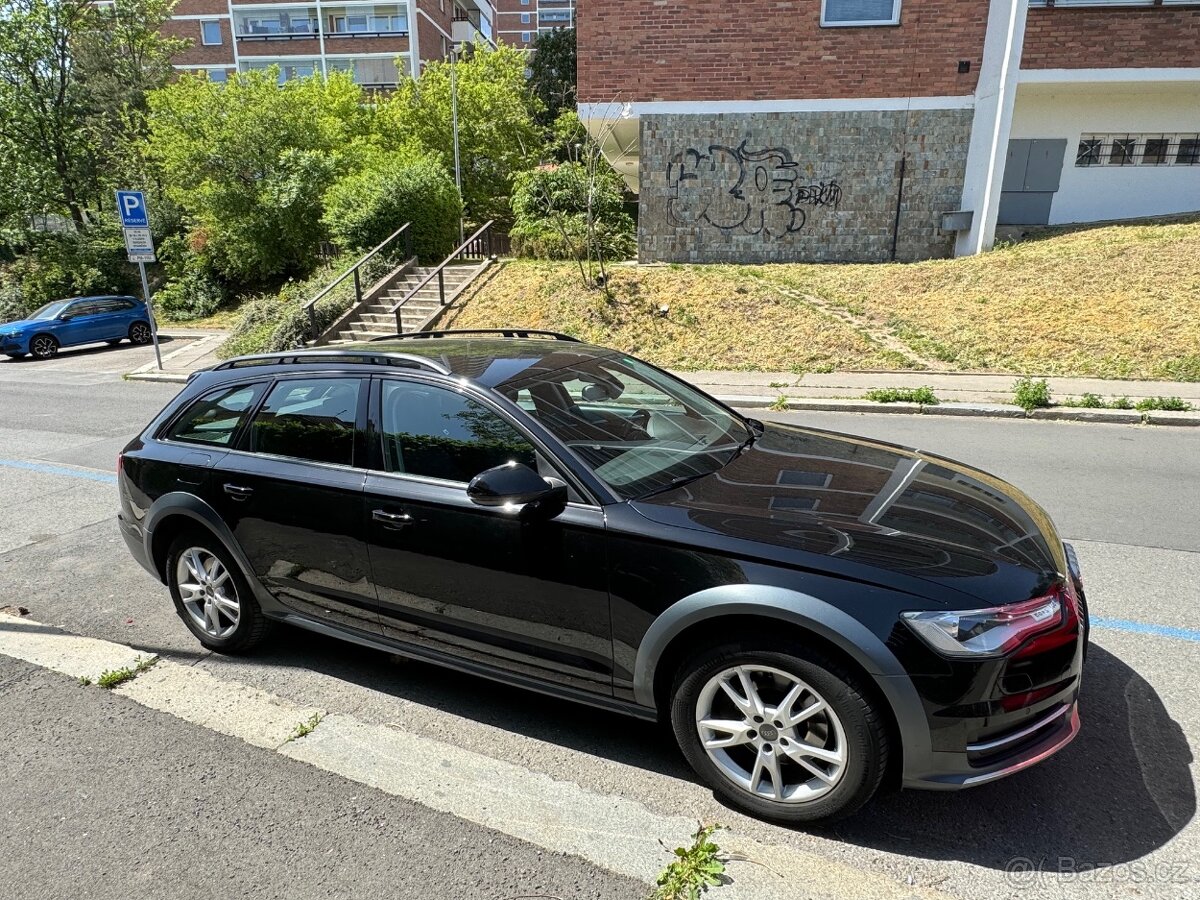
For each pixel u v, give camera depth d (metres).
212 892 2.41
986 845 2.48
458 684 3.63
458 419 3.16
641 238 15.54
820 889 2.32
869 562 2.44
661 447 3.29
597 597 2.76
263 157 21.70
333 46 45.34
